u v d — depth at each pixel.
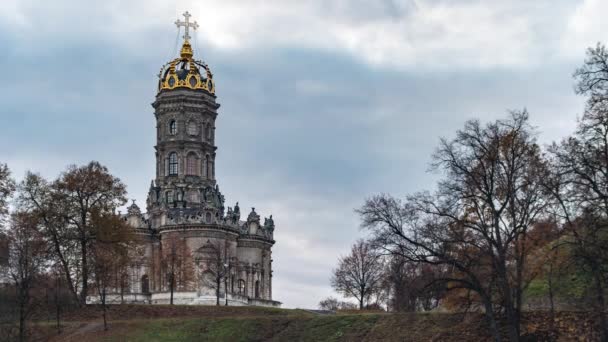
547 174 69.81
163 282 168.12
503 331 78.50
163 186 179.62
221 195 181.88
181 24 187.00
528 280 73.19
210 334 100.62
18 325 106.88
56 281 117.62
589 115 66.12
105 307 116.44
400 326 88.06
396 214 73.94
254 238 182.12
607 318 72.06
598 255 66.38
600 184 65.81
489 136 72.69
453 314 85.38
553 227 70.88
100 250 124.81
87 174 128.25
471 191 72.62
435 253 72.19
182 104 180.88
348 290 152.12
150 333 103.19
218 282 148.75
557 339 74.38
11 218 121.56
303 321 98.38
